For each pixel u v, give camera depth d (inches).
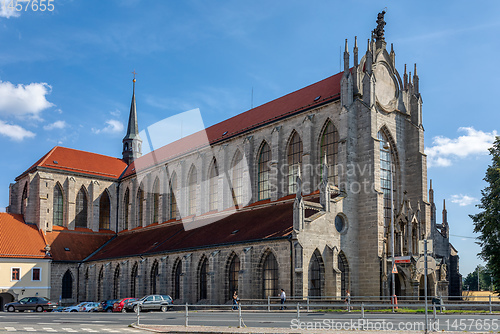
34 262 4138.8
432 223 3390.7
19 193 4894.2
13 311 3590.1
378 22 3272.6
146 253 3641.7
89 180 4963.1
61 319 2206.0
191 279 3213.6
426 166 3159.5
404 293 2785.4
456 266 3627.0
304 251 2559.1
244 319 1855.3
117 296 3966.5
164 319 2009.1
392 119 3154.5
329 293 2628.0
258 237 2790.4
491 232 2928.2
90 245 4702.3
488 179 3065.9
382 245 2790.4
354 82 3024.1
